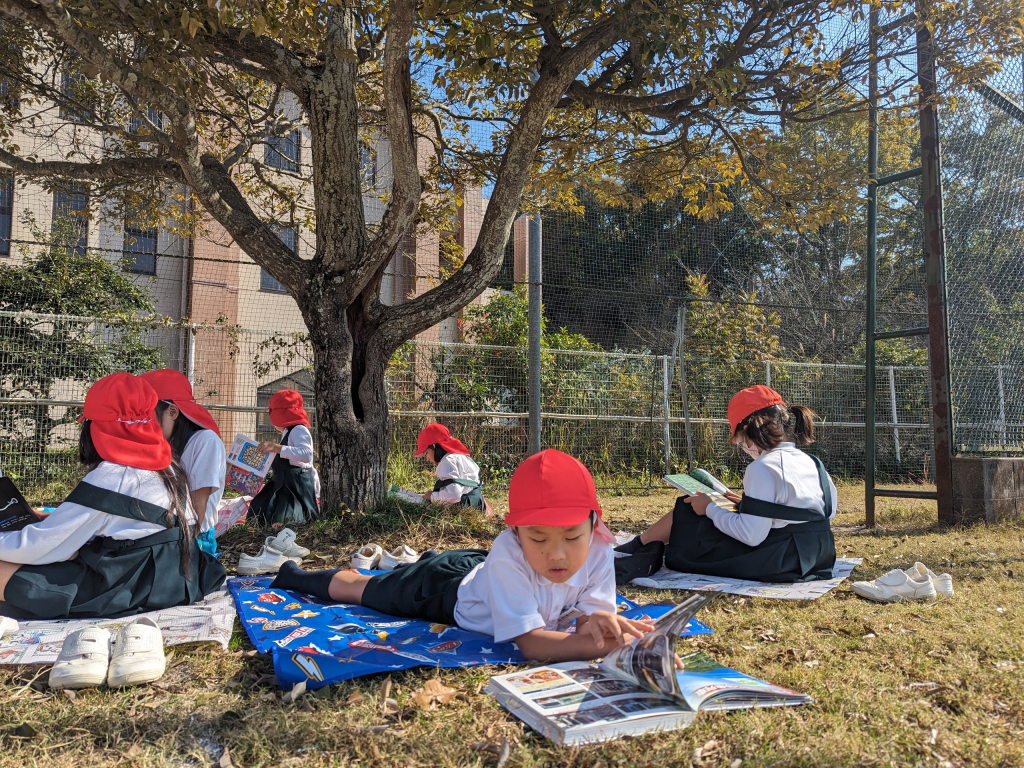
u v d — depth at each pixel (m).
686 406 10.53
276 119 8.16
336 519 5.49
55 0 4.19
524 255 15.78
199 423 3.88
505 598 2.60
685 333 12.55
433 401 9.73
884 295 15.01
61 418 8.71
